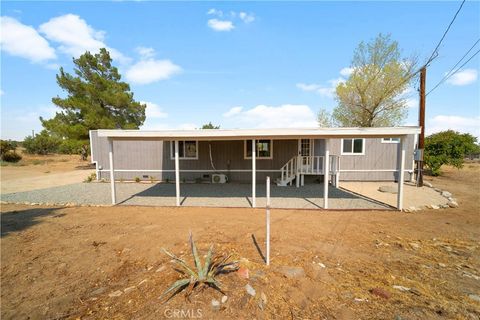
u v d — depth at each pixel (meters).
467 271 3.43
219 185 11.73
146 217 6.31
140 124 20.70
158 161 12.95
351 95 17.64
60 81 16.88
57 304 2.75
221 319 2.37
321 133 6.82
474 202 8.18
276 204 7.77
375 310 2.51
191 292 2.77
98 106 17.47
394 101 16.53
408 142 12.41
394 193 9.59
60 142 30.16
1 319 2.51
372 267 3.53
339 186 11.25
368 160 12.59
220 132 7.07
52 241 4.66
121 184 11.94
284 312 2.48
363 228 5.38
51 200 8.36
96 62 18.12
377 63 16.28
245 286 2.86
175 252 4.08
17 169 19.09
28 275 3.41
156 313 2.48
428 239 4.72
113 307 2.65
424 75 10.90
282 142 12.53
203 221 5.91
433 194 9.34
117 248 4.32
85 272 3.49
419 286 3.01
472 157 26.97
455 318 2.38
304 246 4.30
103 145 12.91
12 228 5.43
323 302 2.65
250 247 4.22
